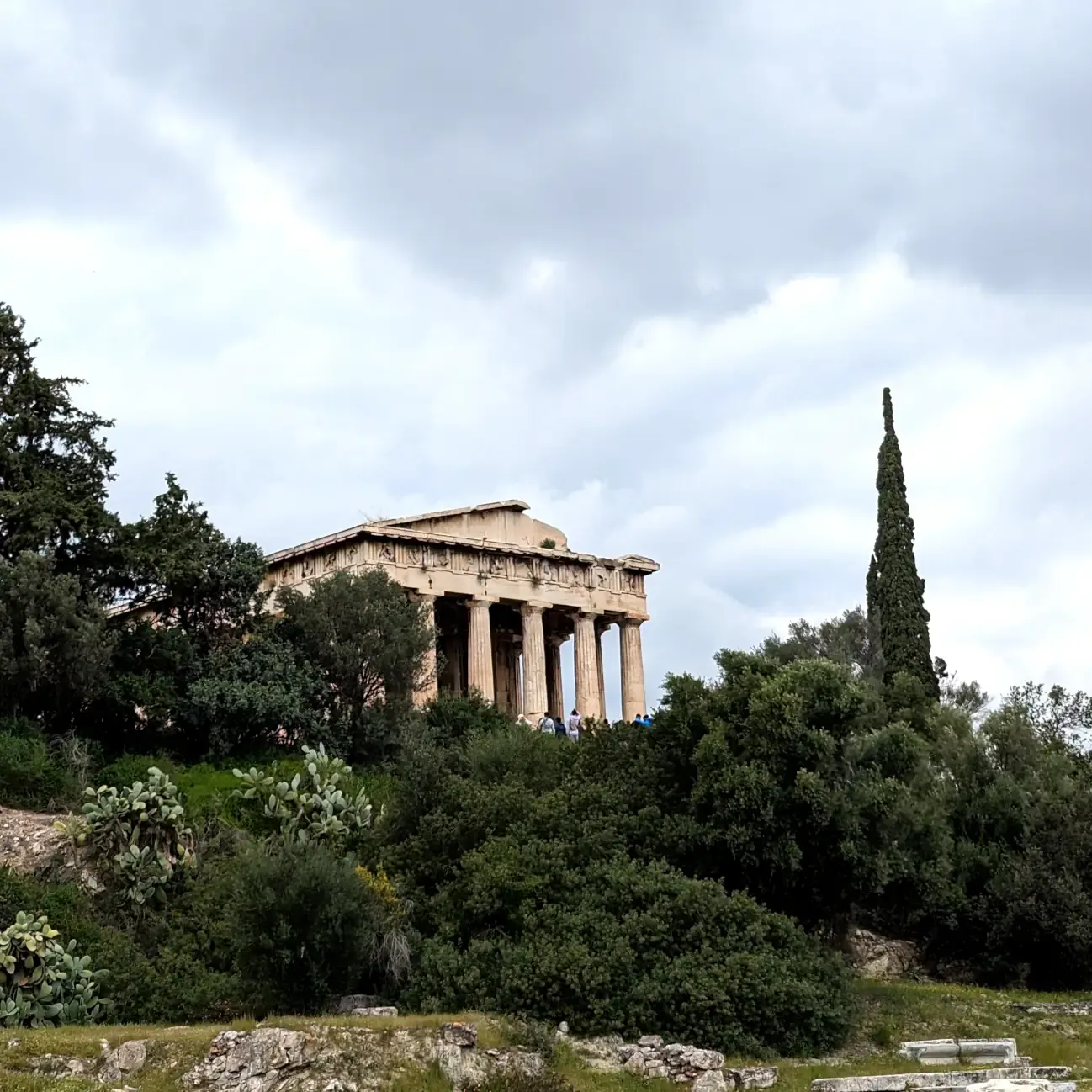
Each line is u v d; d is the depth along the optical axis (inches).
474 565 3176.7
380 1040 1112.8
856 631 3129.9
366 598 2345.0
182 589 2206.0
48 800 1729.8
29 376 2140.7
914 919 1752.0
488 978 1315.2
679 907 1366.9
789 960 1341.0
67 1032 1117.7
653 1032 1261.1
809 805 1483.8
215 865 1541.6
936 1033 1390.3
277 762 1941.4
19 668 1884.8
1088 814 1860.2
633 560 3496.6
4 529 2086.6
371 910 1359.5
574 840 1507.1
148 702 2012.8
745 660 1659.7
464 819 1537.9
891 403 3002.0
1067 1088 999.6
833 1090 1117.1
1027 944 1771.7
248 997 1291.8
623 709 3459.6
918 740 1791.3
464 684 3553.2
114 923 1460.4
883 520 2898.6
